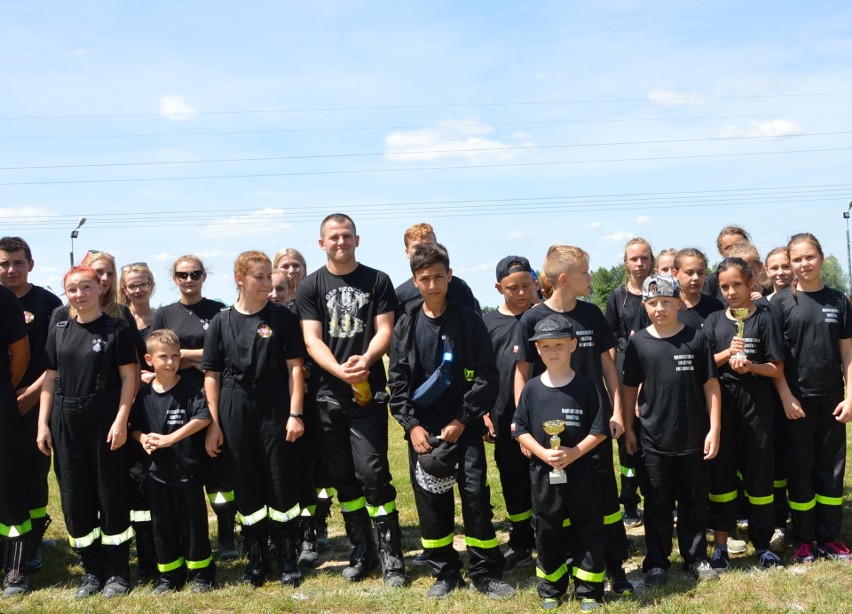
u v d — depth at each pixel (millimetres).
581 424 4883
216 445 5512
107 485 5453
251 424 5473
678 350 5215
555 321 4965
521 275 5812
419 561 6023
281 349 5551
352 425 5543
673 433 5180
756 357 5461
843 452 5523
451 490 5285
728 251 6660
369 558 5738
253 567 5602
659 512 5289
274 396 5484
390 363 5344
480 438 5281
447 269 5258
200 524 5477
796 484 5496
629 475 6801
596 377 5285
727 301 5590
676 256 6270
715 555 5461
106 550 5508
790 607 4590
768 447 5465
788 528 6203
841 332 5492
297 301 5703
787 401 5438
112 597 5266
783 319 5578
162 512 5430
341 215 5641
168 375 5598
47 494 6332
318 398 5602
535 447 4875
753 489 5508
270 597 5191
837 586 4836
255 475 5512
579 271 5301
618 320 6992
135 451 5633
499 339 5898
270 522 5613
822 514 5527
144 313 7055
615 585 5074
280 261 7500
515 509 5887
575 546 4918
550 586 4906
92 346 5453
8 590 5473
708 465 5562
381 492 5453
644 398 5305
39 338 6281
